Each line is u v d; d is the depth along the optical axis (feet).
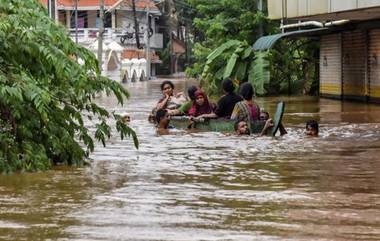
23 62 53.98
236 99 85.35
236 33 185.37
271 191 43.21
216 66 165.07
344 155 60.49
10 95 49.37
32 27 53.42
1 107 52.47
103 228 33.71
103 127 58.18
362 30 136.98
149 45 356.38
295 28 168.45
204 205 39.01
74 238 31.94
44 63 54.19
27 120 52.75
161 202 39.83
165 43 414.00
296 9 119.85
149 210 37.65
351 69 143.43
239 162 56.49
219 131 82.33
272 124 78.13
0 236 32.30
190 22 377.91
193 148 66.33
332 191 43.16
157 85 259.80
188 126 85.81
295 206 38.68
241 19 181.57
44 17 54.49
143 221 35.17
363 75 138.31
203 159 58.39
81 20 343.05
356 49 140.77
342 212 37.14
